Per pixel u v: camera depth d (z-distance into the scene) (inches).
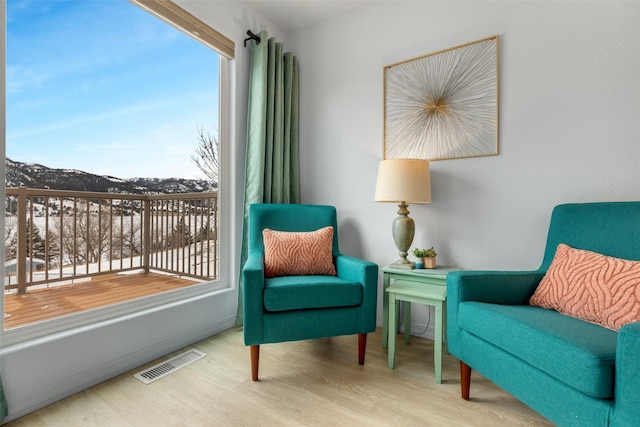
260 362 67.8
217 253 91.9
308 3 93.0
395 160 74.2
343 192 97.3
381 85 90.7
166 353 70.9
